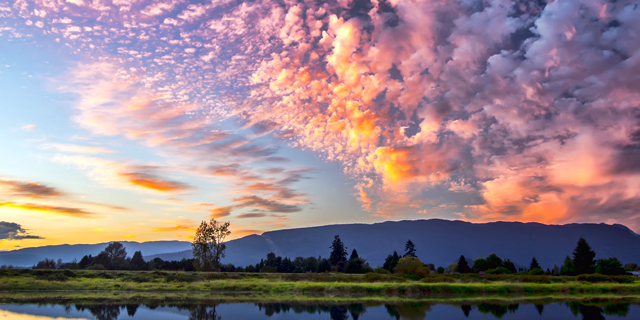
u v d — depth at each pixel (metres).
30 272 66.19
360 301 43.66
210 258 104.50
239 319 31.09
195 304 39.91
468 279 69.38
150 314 33.16
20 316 31.28
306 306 39.06
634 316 32.34
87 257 125.75
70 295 47.41
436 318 32.09
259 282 62.72
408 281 66.19
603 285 58.38
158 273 77.31
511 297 48.03
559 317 32.06
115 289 54.84
